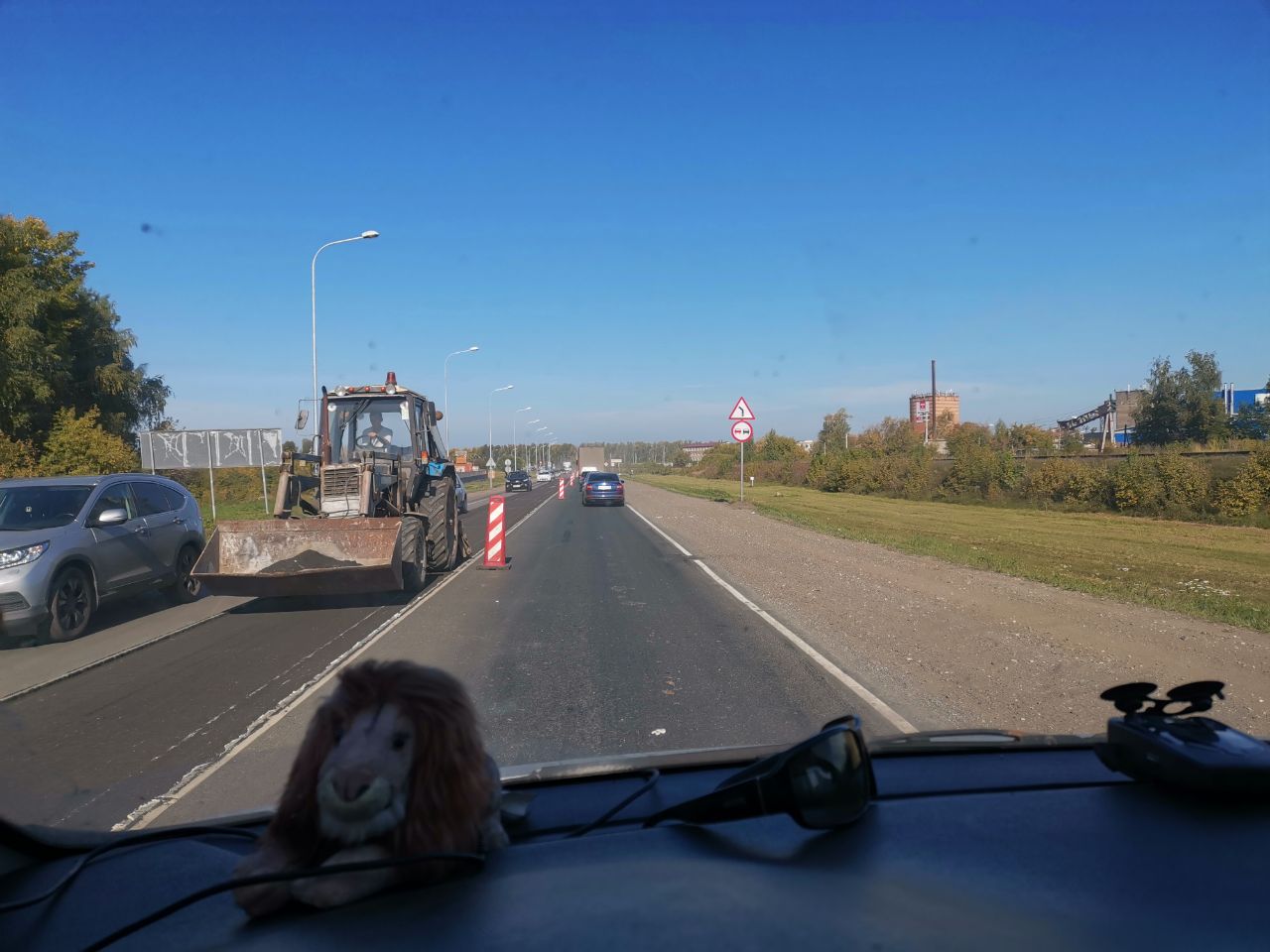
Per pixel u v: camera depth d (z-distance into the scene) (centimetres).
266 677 778
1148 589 1288
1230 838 211
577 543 2077
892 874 189
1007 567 1531
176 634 989
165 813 461
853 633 966
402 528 1181
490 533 1585
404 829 176
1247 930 163
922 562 1661
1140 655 826
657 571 1538
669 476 9581
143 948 185
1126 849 206
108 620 1090
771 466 6681
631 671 780
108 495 1077
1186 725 244
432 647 901
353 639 950
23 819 449
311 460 1355
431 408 1605
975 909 168
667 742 572
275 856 182
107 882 246
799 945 150
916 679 749
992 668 785
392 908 173
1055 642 896
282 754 564
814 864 196
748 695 695
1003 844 211
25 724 636
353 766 169
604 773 326
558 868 195
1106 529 2428
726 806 240
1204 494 2709
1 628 882
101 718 651
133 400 3978
